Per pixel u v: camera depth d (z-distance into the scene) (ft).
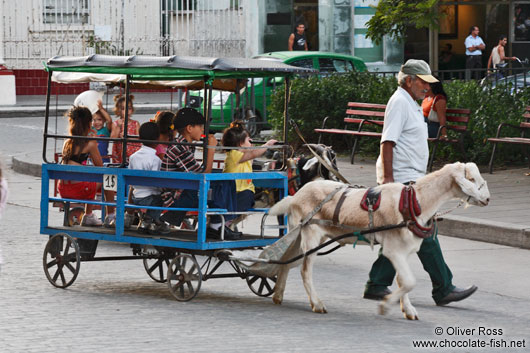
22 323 29.01
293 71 33.37
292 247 32.07
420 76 32.01
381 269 32.96
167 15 113.50
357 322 29.76
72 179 35.14
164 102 109.09
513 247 42.37
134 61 33.22
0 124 94.58
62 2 117.08
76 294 33.47
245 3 111.75
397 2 71.10
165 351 25.84
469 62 105.50
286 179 34.19
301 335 27.86
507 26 112.88
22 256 40.27
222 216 32.30
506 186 54.49
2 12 114.73
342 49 112.68
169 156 33.55
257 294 33.91
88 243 34.99
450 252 41.45
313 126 70.69
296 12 112.68
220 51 112.47
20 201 55.67
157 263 35.86
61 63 35.14
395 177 32.27
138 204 33.91
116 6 117.91
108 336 27.48
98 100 46.34
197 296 33.53
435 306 32.45
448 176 29.30
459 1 111.96
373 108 68.08
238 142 33.76
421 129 32.35
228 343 26.76
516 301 33.19
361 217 29.94
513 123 63.46
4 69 107.34
